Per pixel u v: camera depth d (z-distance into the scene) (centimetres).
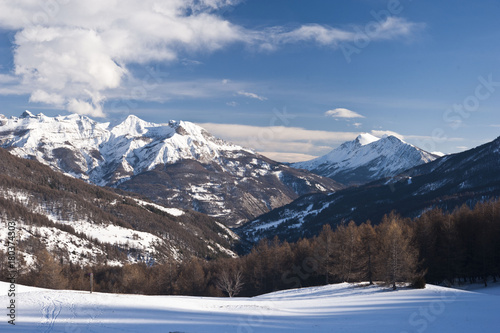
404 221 10381
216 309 4797
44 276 9012
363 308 4697
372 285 6619
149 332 3431
